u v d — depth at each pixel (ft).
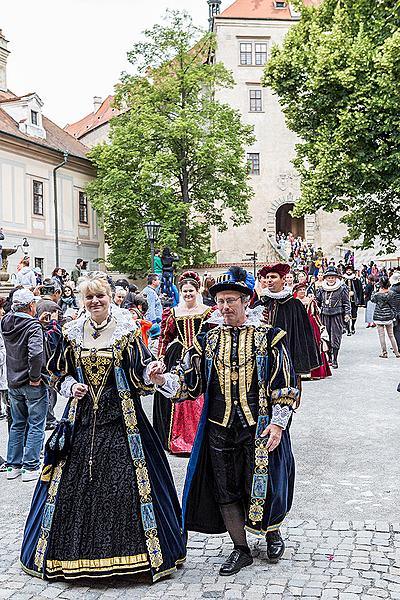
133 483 13.88
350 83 61.93
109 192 107.65
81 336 14.56
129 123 107.86
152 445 14.49
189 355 14.64
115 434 14.14
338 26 64.75
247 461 14.07
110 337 14.46
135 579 13.94
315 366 27.04
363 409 30.96
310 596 13.02
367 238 72.28
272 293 27.37
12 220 97.40
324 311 43.68
